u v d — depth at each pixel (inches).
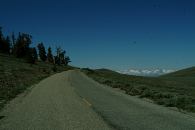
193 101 747.4
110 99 824.3
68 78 2139.5
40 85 1366.9
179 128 416.8
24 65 3513.8
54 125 437.1
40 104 684.1
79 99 805.2
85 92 1048.2
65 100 772.0
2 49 5639.8
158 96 889.5
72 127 422.0
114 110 598.9
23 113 550.9
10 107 633.0
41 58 6855.3
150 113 560.1
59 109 605.0
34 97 840.9
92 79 2249.0
